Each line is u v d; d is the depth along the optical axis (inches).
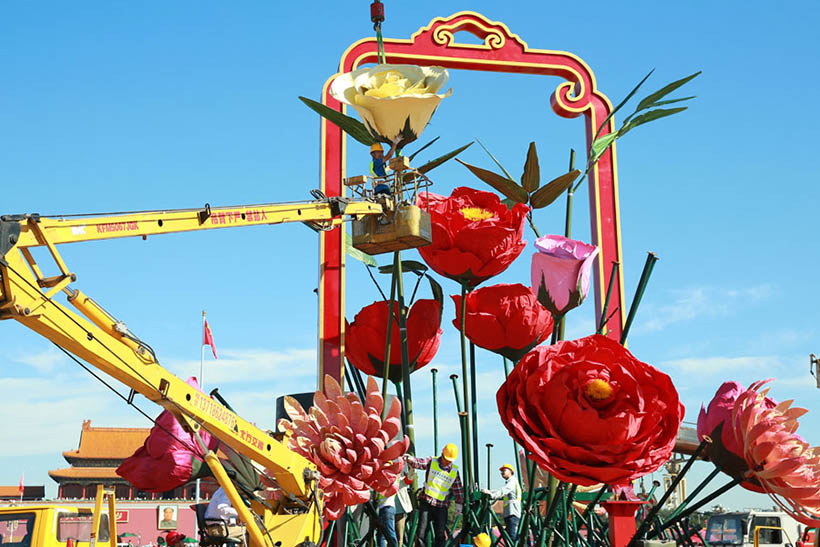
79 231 236.2
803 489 209.8
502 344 278.1
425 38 385.7
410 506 315.6
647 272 258.4
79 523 506.3
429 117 297.7
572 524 273.6
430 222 293.9
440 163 304.8
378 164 304.7
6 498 3024.1
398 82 295.1
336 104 367.6
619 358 206.7
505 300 275.4
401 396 313.9
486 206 304.2
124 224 250.1
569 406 196.2
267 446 278.1
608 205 383.2
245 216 284.7
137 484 285.0
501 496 354.0
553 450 198.5
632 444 196.2
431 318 306.8
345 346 331.6
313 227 309.7
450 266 283.6
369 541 296.0
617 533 230.2
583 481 196.1
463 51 388.2
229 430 269.1
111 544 510.3
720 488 228.1
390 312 294.2
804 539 912.3
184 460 284.5
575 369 202.7
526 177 296.8
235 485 297.3
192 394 261.0
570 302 257.1
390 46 381.7
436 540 316.8
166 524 2028.8
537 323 273.6
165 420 286.7
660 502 227.5
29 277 221.0
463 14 394.0
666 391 202.1
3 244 214.8
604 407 200.8
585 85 395.9
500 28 396.2
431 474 309.6
